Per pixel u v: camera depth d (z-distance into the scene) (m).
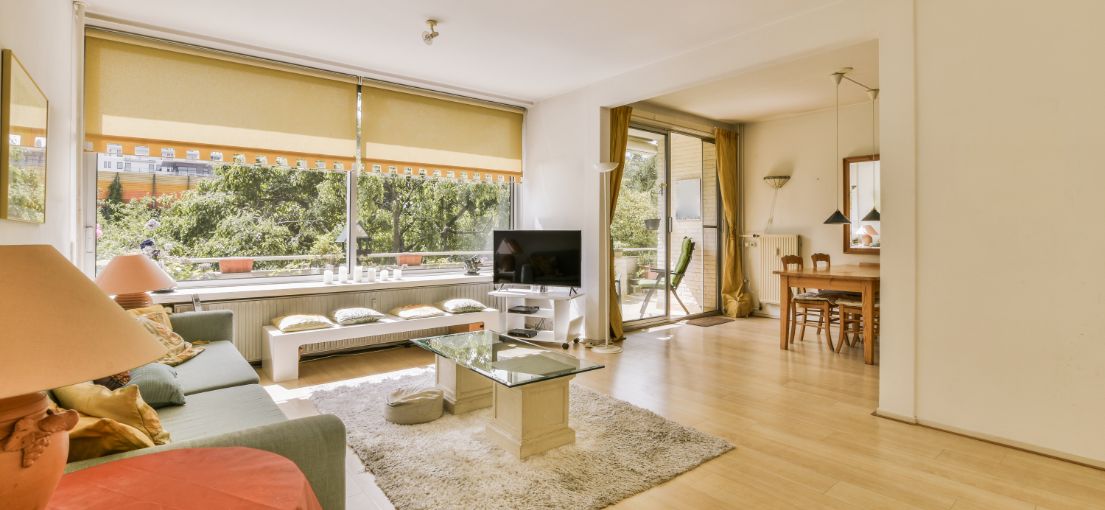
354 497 2.31
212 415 2.27
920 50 3.12
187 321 3.42
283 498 1.17
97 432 1.45
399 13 3.69
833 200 6.48
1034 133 2.76
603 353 5.03
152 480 1.26
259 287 4.51
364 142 5.09
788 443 2.91
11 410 0.95
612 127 5.67
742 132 7.33
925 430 3.09
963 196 2.99
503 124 6.10
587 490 2.34
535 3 3.53
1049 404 2.75
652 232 6.56
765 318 7.00
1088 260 2.63
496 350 3.34
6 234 2.08
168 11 3.63
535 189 6.13
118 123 3.88
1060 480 2.49
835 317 6.39
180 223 4.49
